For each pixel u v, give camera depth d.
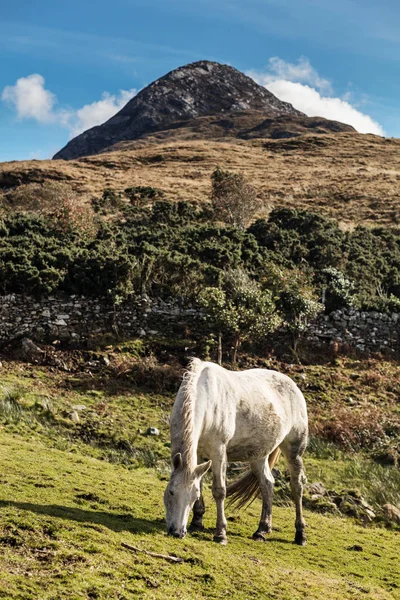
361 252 35.31
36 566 6.30
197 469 7.73
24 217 34.25
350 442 19.06
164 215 42.00
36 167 68.38
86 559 6.63
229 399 8.83
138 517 9.11
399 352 27.03
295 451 10.17
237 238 33.19
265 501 9.58
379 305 28.08
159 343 23.86
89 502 9.26
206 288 24.47
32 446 13.69
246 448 9.22
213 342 24.09
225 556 7.90
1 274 23.33
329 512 13.35
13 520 7.31
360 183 66.12
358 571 8.97
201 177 69.62
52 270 23.81
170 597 6.32
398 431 20.11
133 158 81.62
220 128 179.12
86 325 23.80
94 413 18.23
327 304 27.64
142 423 18.25
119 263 24.58
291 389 10.13
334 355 25.88
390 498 14.79
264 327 24.08
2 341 22.66
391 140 105.56
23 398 17.70
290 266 30.69
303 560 8.91
